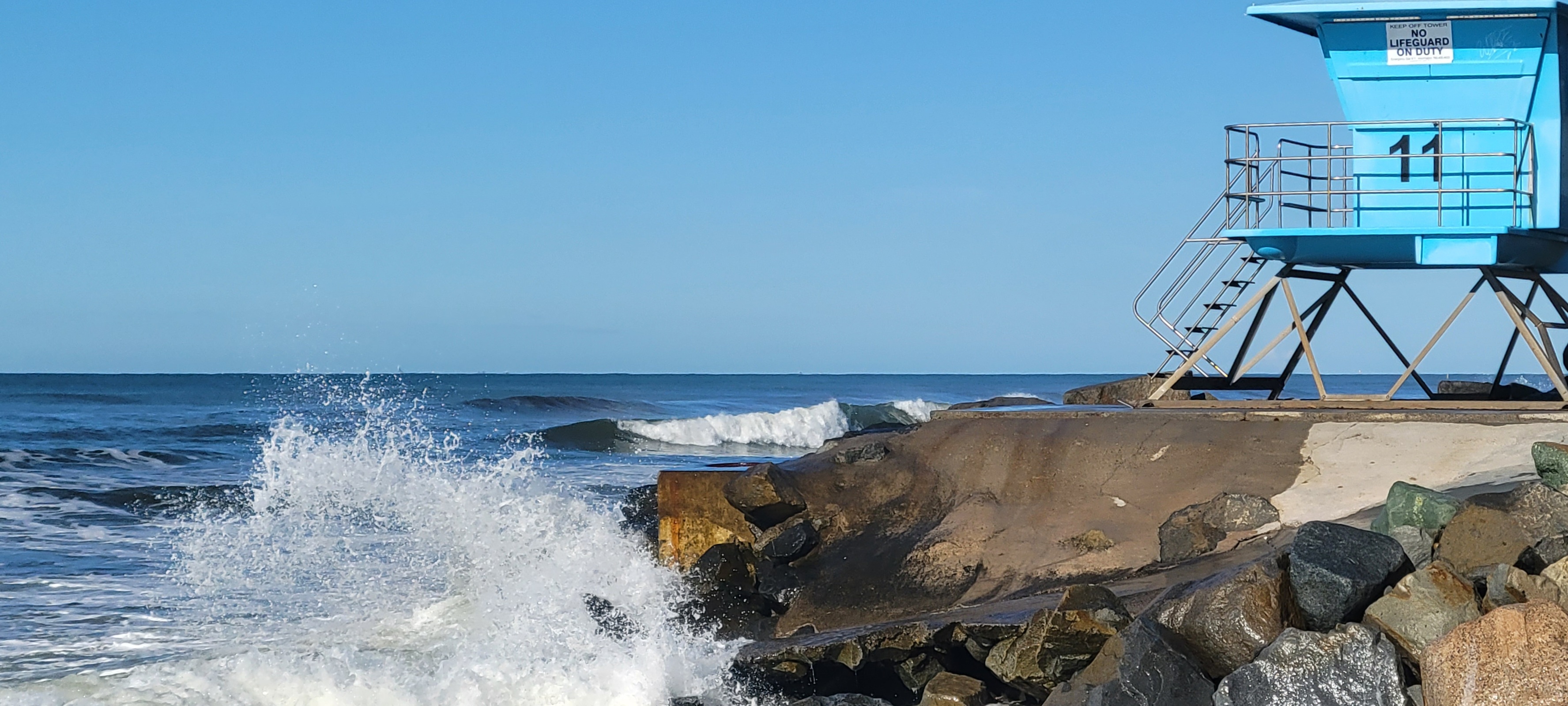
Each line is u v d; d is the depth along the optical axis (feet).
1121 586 25.23
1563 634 16.29
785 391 303.07
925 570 29.04
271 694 26.27
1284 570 19.94
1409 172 33.81
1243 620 18.93
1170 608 20.04
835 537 31.68
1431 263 33.37
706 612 30.71
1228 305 38.63
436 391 222.07
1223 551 26.55
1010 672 21.67
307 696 26.17
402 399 157.58
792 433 120.26
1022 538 29.22
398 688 25.82
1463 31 33.24
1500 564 18.99
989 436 33.83
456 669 26.55
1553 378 33.22
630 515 37.63
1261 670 17.98
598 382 430.20
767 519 32.50
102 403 163.94
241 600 36.27
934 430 35.19
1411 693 17.67
